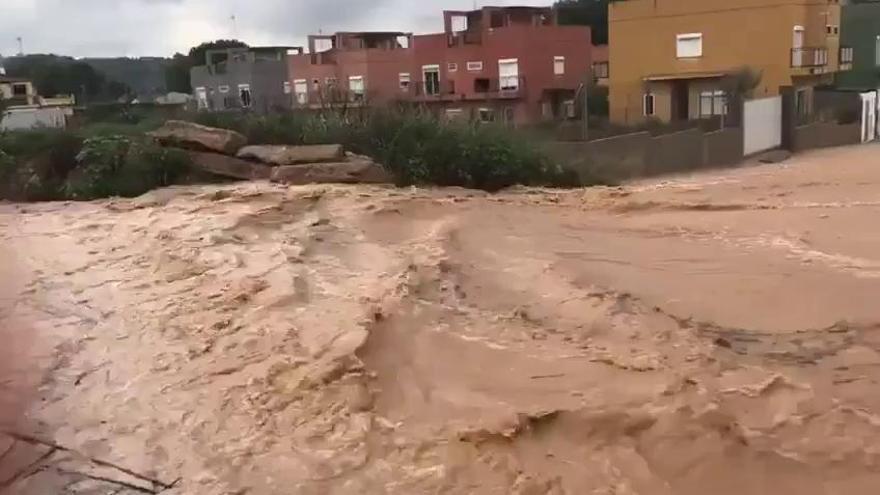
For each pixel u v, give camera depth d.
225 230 10.16
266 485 4.45
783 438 4.90
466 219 11.73
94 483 4.43
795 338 6.73
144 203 12.45
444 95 39.84
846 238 10.90
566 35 39.03
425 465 4.64
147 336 6.55
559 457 4.78
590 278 8.69
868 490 4.40
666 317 7.21
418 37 40.41
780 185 18.95
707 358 6.10
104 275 8.31
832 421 5.09
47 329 6.74
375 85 40.78
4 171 14.31
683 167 25.20
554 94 39.31
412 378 5.80
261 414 5.22
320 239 9.87
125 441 4.89
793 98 31.31
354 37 45.25
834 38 41.34
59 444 4.84
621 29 39.59
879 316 7.31
